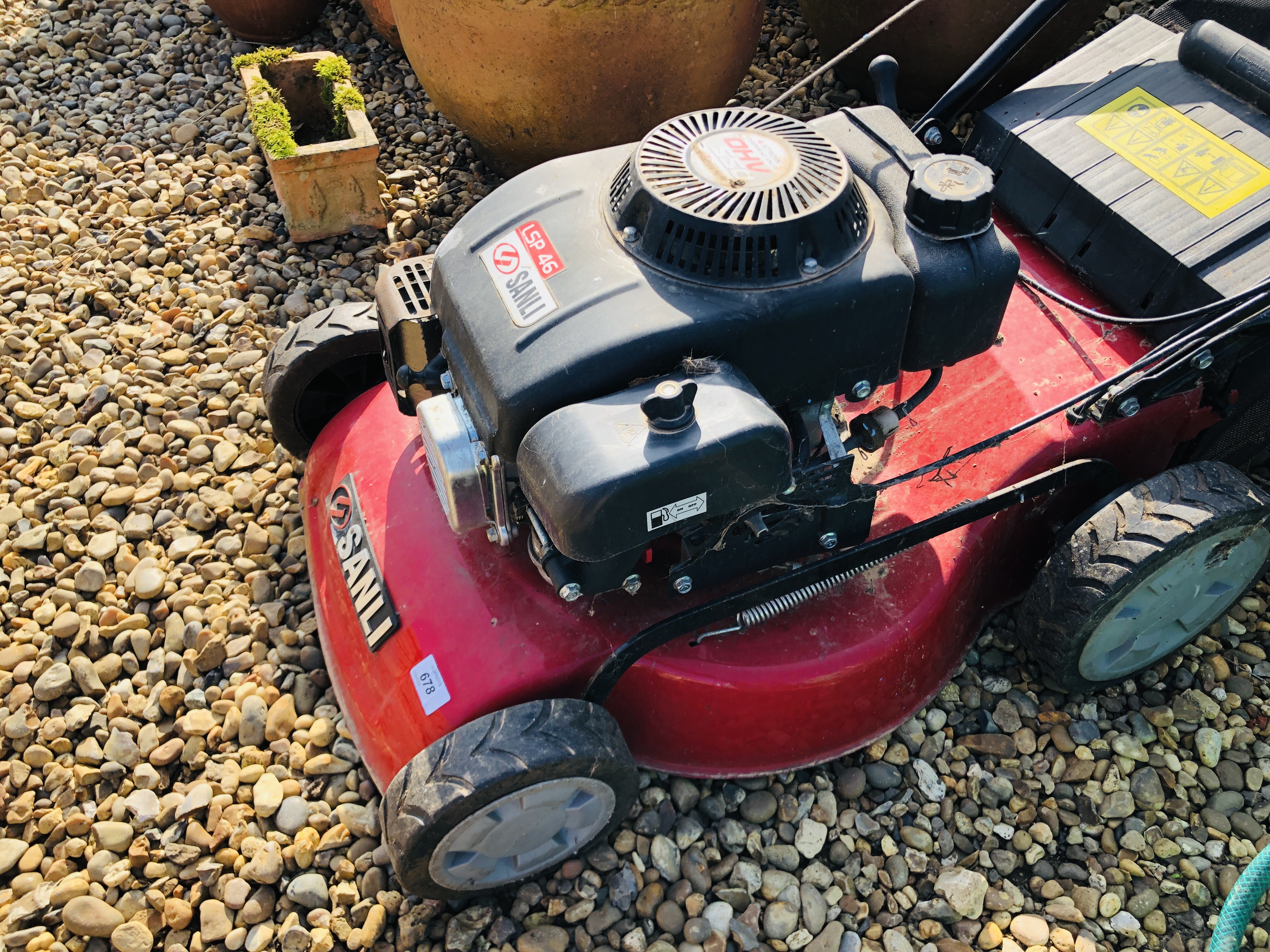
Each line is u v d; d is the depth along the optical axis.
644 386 0.65
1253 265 0.85
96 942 0.84
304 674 0.97
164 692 0.96
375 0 1.59
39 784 0.92
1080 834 0.89
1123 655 0.91
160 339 1.26
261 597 1.03
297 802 0.89
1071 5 1.32
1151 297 0.90
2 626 1.03
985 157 1.02
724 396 0.64
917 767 0.91
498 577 0.82
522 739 0.73
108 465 1.15
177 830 0.88
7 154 1.49
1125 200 0.91
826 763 0.90
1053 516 0.92
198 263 1.36
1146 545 0.82
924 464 0.89
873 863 0.87
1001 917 0.85
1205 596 0.91
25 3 1.76
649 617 0.80
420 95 1.60
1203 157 0.92
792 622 0.83
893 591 0.85
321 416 1.04
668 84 1.25
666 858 0.86
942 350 0.74
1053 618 0.86
